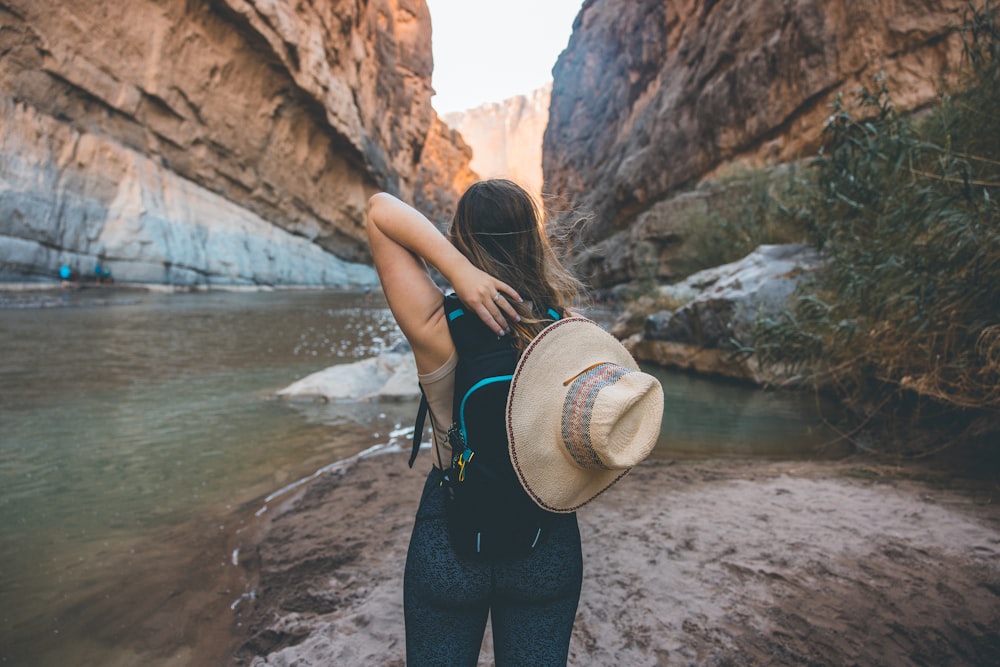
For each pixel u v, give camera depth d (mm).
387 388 6402
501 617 1112
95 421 5125
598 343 1033
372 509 3203
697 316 8078
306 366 8211
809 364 5094
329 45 31688
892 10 11672
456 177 74750
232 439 4715
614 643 1908
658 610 2088
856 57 12602
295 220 33906
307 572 2502
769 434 4914
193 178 26156
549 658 1072
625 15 34594
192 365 8055
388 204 1121
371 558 2602
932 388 3713
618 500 3229
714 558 2449
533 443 982
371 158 38219
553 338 1011
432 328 1079
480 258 1159
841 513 2854
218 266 25078
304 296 25453
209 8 23219
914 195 3996
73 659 1925
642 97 31125
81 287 18578
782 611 2045
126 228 20812
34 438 4586
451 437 1063
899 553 2385
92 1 19438
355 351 9945
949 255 3512
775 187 11484
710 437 4848
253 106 27438
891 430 4410
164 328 11852
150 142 23516
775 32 15789
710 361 7777
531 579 1067
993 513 2730
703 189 17281
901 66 11531
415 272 1100
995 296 3432
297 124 30922
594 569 2410
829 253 5871
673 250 17312
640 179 24734
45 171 18266
